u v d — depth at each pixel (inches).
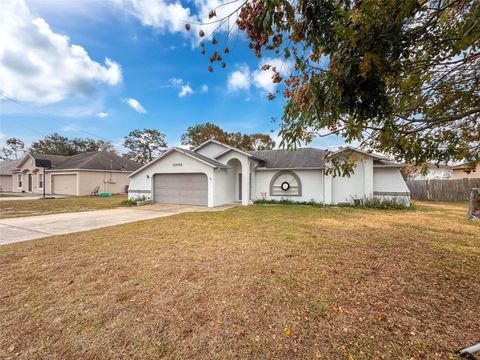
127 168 1039.6
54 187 939.3
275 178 599.2
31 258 181.2
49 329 96.5
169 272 153.5
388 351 81.5
